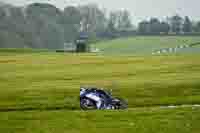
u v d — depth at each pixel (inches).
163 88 2687.0
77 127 1969.7
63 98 2396.7
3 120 2110.0
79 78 2669.8
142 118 2106.3
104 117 2130.9
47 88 2578.7
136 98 2571.4
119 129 1934.1
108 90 2576.3
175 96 2615.7
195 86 2711.6
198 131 1895.9
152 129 1921.8
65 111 2279.8
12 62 2679.6
